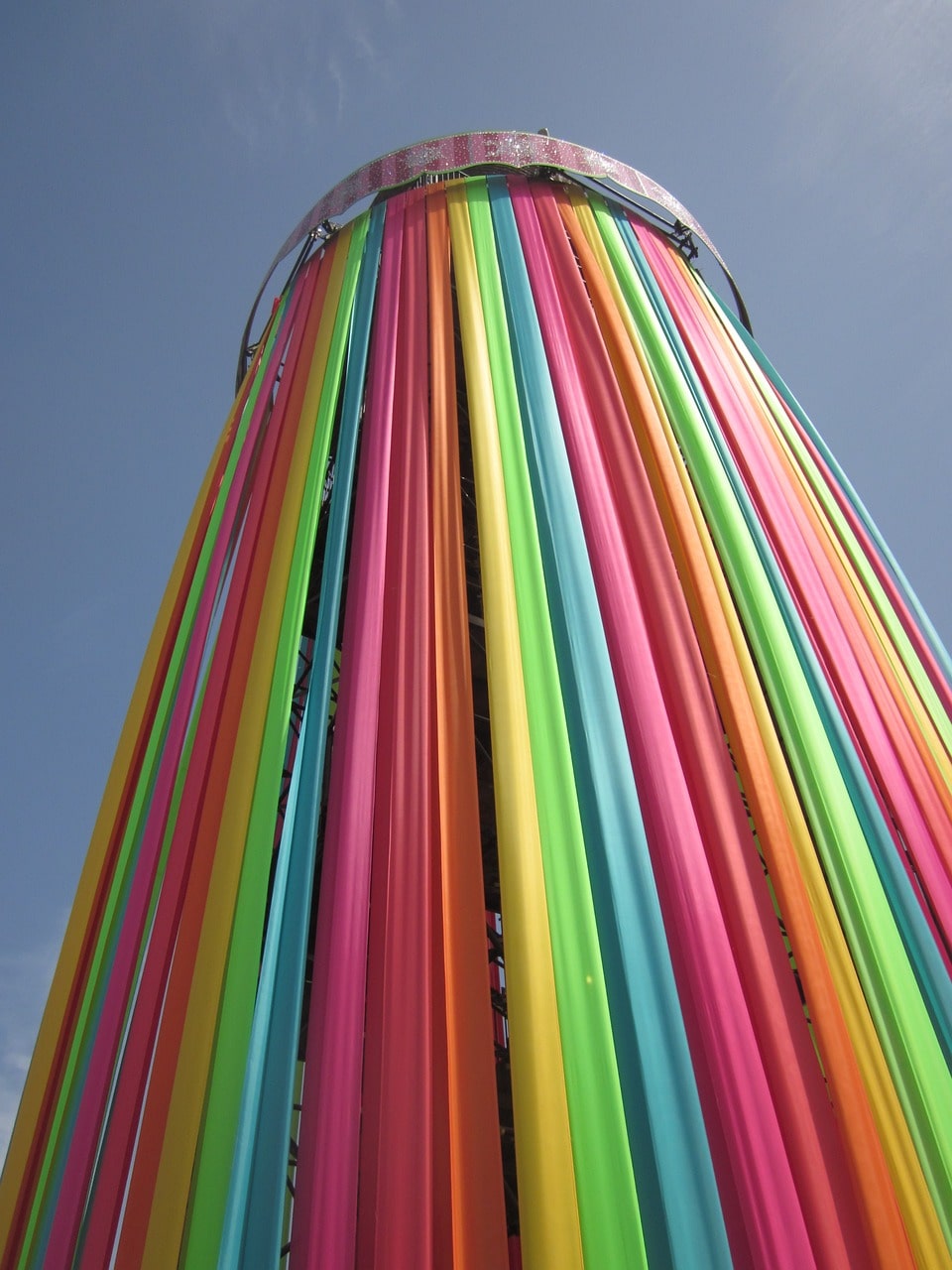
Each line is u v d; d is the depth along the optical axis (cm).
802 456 1786
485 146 2095
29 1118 1045
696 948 920
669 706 1139
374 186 2142
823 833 1071
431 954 910
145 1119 897
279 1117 845
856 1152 819
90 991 1117
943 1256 778
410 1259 730
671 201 2256
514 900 918
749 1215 767
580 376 1589
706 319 1981
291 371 1822
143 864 1159
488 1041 855
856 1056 890
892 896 1052
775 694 1209
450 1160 793
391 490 1399
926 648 1530
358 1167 799
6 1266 948
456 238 1884
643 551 1312
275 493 1552
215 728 1229
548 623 1188
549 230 1919
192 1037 927
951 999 977
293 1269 750
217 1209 806
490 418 1471
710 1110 835
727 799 1055
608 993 880
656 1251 743
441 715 1091
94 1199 898
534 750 1052
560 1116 794
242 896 1019
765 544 1444
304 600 1321
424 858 970
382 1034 858
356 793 1034
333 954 914
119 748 1427
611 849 975
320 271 2084
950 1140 848
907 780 1232
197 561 1622
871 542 1705
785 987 919
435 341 1647
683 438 1549
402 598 1223
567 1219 741
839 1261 753
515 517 1320
